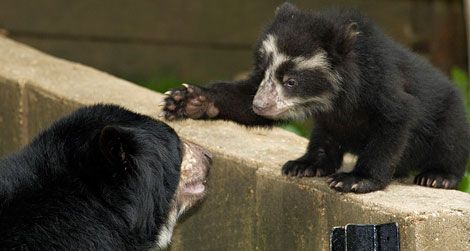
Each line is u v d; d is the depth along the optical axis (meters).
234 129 13.38
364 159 11.61
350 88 11.95
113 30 28.14
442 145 12.73
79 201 9.66
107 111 10.24
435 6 27.08
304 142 13.21
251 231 12.05
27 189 9.63
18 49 17.16
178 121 13.09
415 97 12.13
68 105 14.52
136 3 28.17
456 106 12.88
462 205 10.20
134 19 28.20
